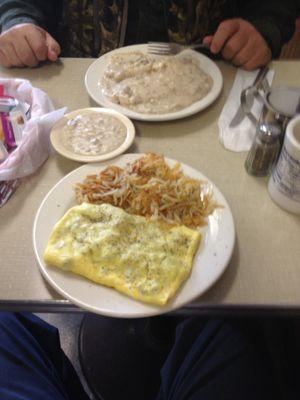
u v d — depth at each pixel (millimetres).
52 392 710
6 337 776
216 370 771
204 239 598
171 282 524
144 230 601
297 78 995
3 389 687
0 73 1020
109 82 947
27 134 749
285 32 1117
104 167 717
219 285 566
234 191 715
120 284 523
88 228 590
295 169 601
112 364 1116
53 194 656
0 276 573
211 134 845
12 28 1043
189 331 885
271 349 810
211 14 1246
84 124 809
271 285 566
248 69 1016
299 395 746
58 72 1022
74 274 544
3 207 678
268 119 712
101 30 1258
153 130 851
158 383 1074
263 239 630
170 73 951
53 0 1271
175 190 663
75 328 1243
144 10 1222
